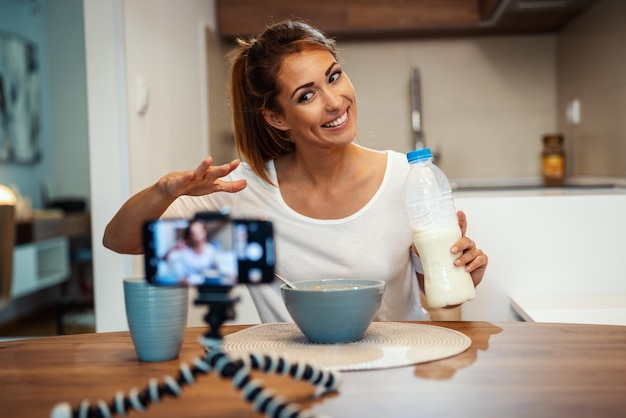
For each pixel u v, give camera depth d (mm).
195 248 651
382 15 3549
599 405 696
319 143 1320
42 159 4344
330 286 1085
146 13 2533
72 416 636
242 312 1924
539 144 3836
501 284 1806
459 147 3879
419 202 1136
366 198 1429
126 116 2312
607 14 2900
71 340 1093
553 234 1795
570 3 3107
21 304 3689
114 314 2387
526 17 3395
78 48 4277
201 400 740
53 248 3941
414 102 3826
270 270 643
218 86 3676
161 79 2703
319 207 1436
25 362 946
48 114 4320
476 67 3852
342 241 1404
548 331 1039
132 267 2396
